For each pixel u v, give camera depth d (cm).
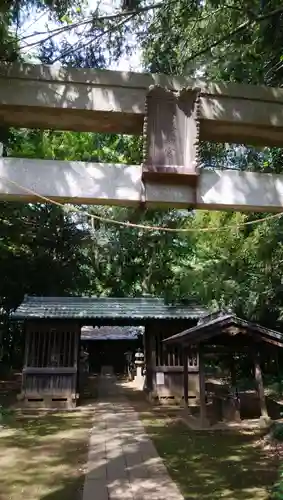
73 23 504
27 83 377
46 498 514
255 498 508
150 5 558
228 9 595
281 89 414
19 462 676
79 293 2212
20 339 2120
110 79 386
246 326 967
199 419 985
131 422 1020
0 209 1351
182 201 366
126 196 360
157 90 377
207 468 638
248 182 377
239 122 401
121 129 410
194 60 641
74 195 352
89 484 560
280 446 749
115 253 1686
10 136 920
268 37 503
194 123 376
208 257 1402
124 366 2853
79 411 1185
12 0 468
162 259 1501
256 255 1062
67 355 1269
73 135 944
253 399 1071
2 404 1243
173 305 1420
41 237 1764
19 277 1855
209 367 1978
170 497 511
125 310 1355
